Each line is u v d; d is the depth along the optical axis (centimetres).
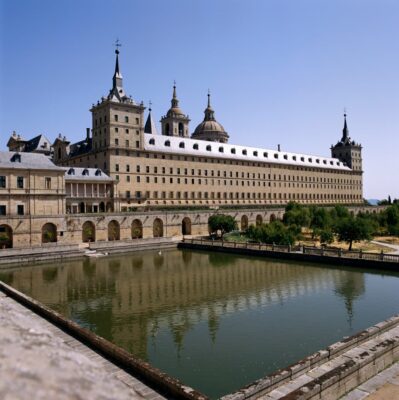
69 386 392
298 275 5641
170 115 15950
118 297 4472
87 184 9925
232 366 2617
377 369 1970
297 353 2830
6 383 348
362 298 4331
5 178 7400
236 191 13762
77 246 7388
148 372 1859
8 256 6488
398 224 9825
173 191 11919
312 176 16950
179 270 6094
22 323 567
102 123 10888
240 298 4397
